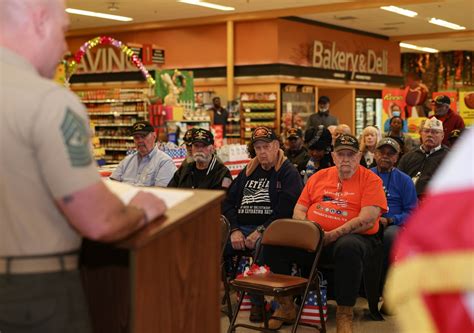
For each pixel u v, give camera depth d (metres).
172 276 1.71
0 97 1.54
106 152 14.44
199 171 5.70
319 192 5.03
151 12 15.75
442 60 26.72
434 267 0.99
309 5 15.09
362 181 4.93
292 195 5.23
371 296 5.13
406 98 12.86
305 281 4.41
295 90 16.42
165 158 6.11
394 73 20.86
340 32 18.05
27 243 1.56
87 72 18.50
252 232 5.29
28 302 1.57
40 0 1.62
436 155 6.49
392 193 5.57
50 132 1.51
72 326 1.60
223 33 16.45
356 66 18.78
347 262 4.50
